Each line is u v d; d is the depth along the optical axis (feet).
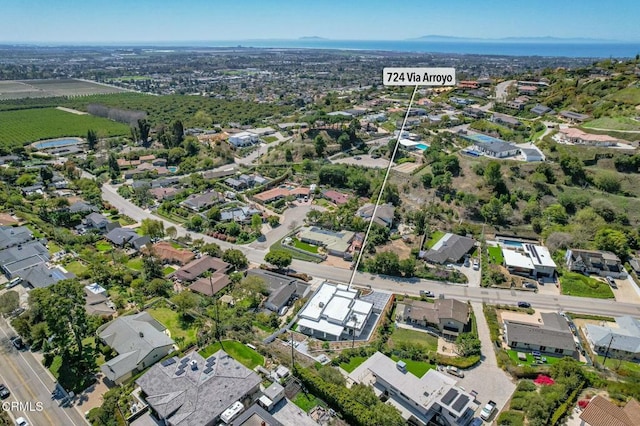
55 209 469.98
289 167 620.90
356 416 206.39
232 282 342.23
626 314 302.25
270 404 213.46
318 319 289.33
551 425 204.64
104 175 614.75
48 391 237.45
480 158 512.63
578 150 499.92
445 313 287.07
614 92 641.81
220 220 461.37
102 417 211.61
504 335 281.33
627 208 417.69
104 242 418.51
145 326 275.39
